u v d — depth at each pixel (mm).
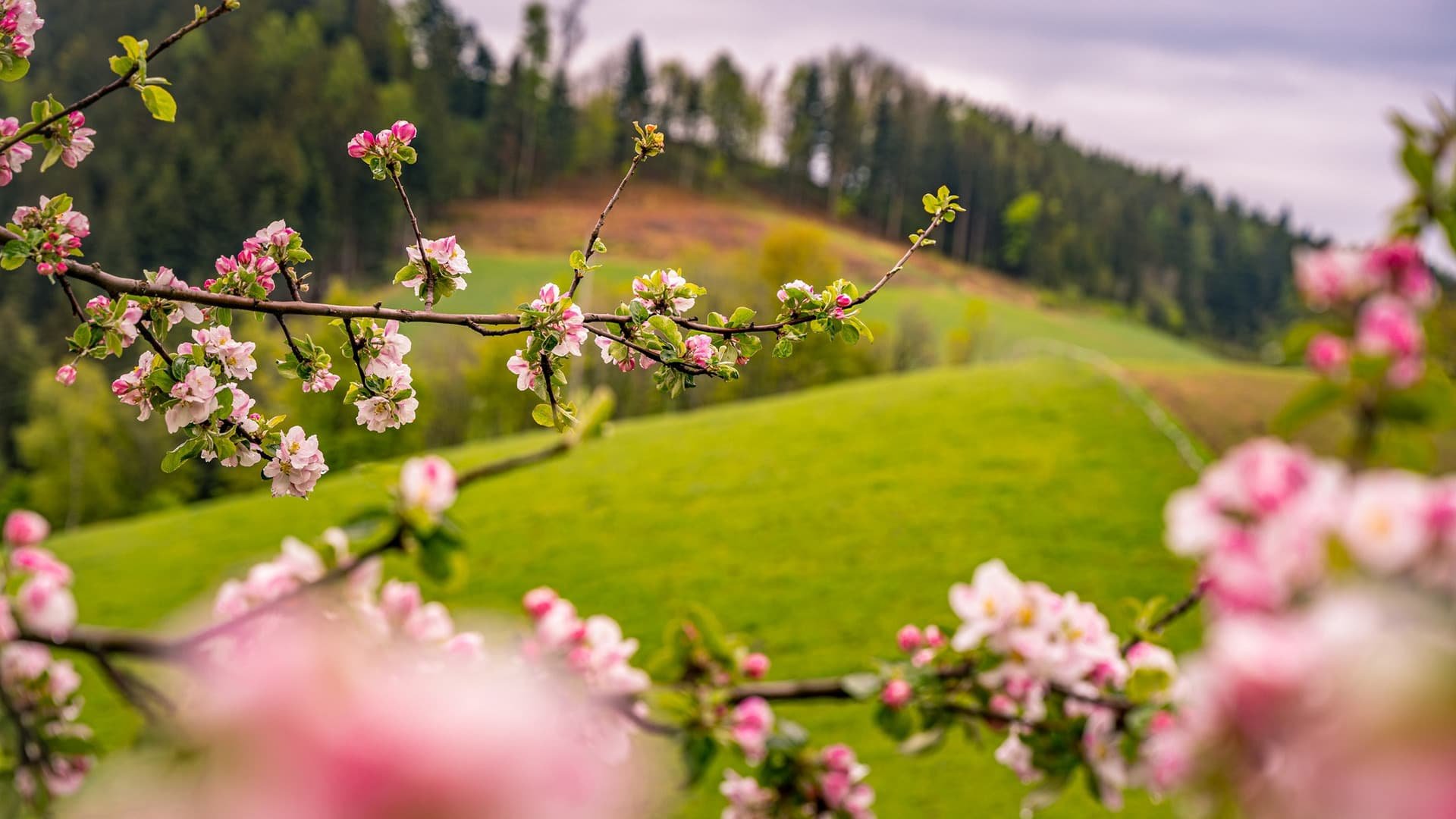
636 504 32219
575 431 2027
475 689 348
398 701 335
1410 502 756
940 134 127125
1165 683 2793
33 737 2072
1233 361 111188
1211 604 804
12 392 60406
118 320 3168
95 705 17906
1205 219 141625
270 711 329
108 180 77625
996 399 39188
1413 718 489
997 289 111125
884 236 124812
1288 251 136875
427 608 1931
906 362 67250
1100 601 25484
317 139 86062
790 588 26844
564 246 98938
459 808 318
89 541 32344
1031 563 27484
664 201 119312
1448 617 631
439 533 1715
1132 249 125812
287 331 3422
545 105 120812
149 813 341
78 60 84375
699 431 38750
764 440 37156
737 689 3449
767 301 61000
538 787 330
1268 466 833
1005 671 2939
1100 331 104938
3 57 3098
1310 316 1073
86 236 3174
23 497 55625
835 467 34375
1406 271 1042
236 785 323
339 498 33156
